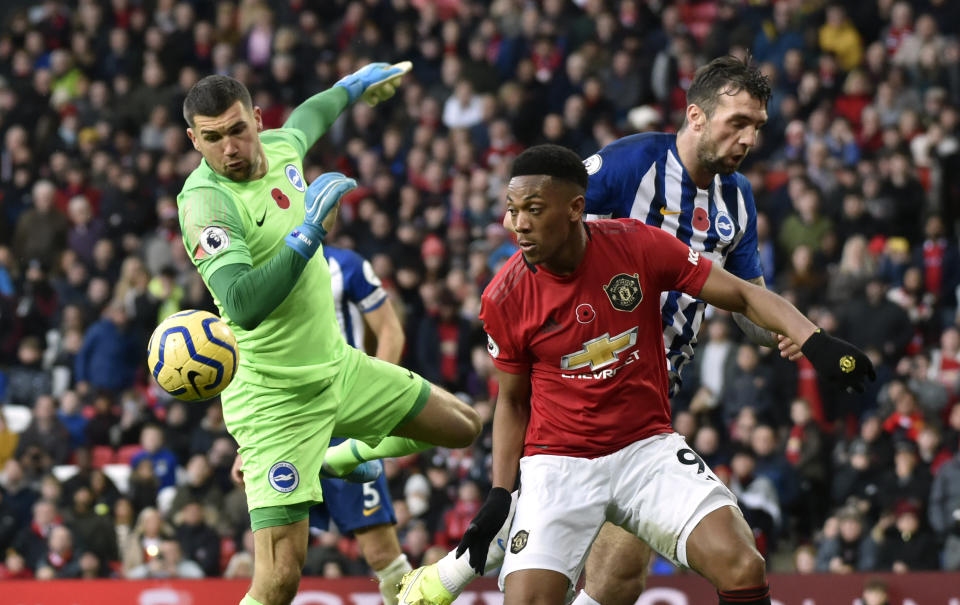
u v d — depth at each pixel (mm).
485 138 23266
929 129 22562
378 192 21641
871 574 12562
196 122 7848
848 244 19922
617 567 8289
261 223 8133
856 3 25000
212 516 16547
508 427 7578
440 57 25094
